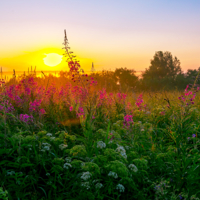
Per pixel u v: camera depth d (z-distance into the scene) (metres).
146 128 4.29
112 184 2.74
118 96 6.31
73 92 4.93
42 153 3.17
